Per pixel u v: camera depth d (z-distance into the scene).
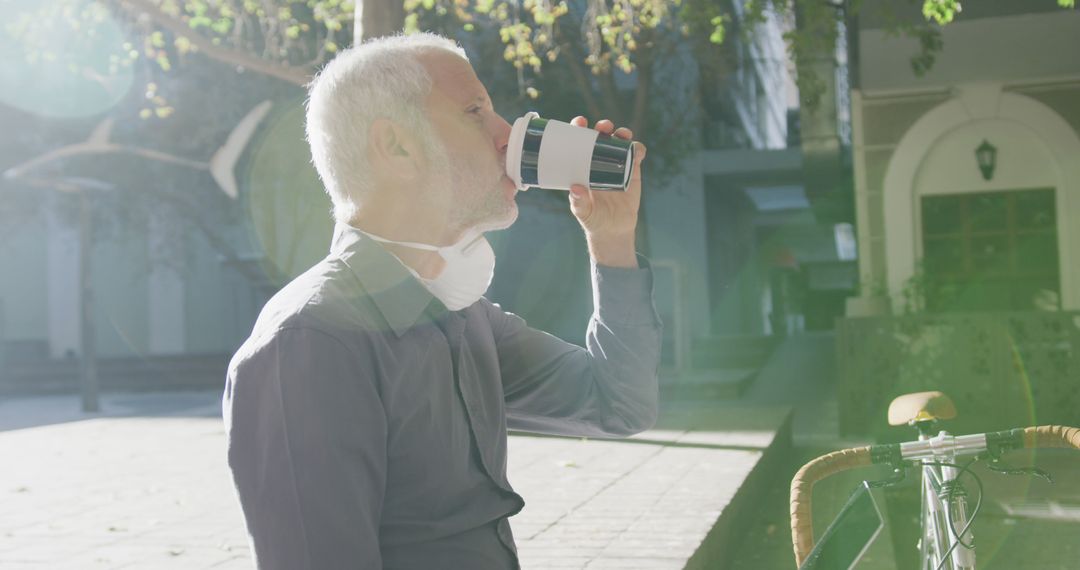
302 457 1.30
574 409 1.94
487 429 1.64
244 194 23.66
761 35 15.67
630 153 1.65
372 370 1.40
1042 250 12.45
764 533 6.58
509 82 18.53
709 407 13.38
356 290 1.44
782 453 9.58
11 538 5.36
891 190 12.80
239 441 1.34
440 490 1.49
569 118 19.00
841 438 11.23
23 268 34.28
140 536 5.33
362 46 1.59
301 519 1.30
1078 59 12.28
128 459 8.82
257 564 1.33
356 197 1.54
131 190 24.06
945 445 2.66
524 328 1.98
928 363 11.05
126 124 22.53
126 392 29.50
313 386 1.32
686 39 16.86
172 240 28.14
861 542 2.18
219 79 21.75
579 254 26.41
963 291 12.70
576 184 1.66
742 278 31.62
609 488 6.25
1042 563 5.56
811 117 14.74
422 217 1.55
